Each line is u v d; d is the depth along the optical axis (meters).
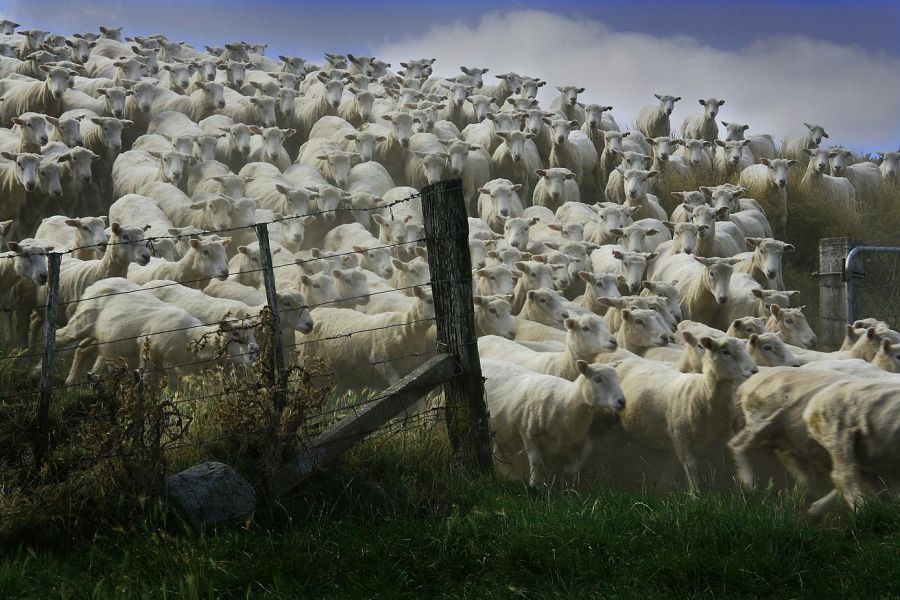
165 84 32.28
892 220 27.12
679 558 6.49
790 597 6.18
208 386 9.63
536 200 25.36
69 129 22.83
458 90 31.58
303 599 6.28
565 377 12.00
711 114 34.00
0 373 11.05
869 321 13.09
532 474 10.48
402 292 16.95
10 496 7.46
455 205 9.11
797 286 21.75
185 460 8.02
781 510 7.36
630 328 13.52
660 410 10.64
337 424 8.40
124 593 6.17
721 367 9.97
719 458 10.49
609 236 21.36
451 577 6.59
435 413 9.38
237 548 6.95
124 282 12.62
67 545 7.17
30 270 13.90
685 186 26.94
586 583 6.43
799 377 9.14
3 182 19.98
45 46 34.22
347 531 7.22
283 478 7.86
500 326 14.09
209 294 14.89
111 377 7.96
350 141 25.92
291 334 14.05
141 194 21.25
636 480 10.78
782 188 24.80
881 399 8.27
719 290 16.69
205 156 23.77
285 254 17.05
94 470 7.51
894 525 7.15
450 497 8.15
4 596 6.30
